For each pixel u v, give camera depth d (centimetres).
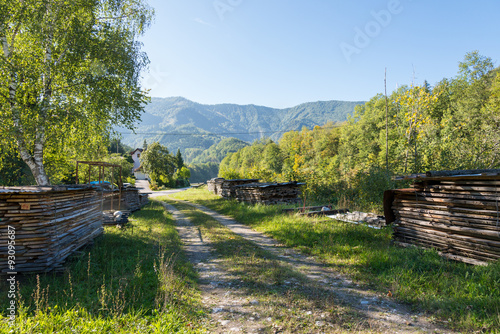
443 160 1434
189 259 764
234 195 2497
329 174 2227
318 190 2164
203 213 1808
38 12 1082
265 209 1570
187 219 1572
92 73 1246
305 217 1243
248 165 11331
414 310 430
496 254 544
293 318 405
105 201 1442
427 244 696
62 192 627
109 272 585
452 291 477
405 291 489
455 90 3741
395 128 3744
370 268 631
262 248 877
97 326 355
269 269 641
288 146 9581
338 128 8862
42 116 1155
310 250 819
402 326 381
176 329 367
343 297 486
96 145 1522
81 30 1230
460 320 387
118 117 1427
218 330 374
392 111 4147
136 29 1450
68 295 455
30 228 534
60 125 1215
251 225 1309
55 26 1181
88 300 437
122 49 1336
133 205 1827
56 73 1202
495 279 487
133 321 375
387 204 828
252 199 1978
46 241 548
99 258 688
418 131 2197
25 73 1122
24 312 380
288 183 1858
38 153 1188
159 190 6244
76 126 1284
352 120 6253
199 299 484
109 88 1333
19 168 1852
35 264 537
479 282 487
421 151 1809
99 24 1359
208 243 953
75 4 1202
